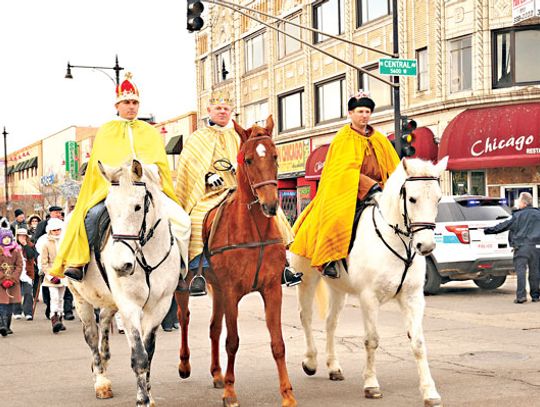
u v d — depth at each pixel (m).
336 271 7.04
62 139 65.00
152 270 6.39
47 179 65.81
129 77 7.53
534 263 14.33
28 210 65.88
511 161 21.12
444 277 15.72
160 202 6.43
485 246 15.27
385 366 8.38
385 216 6.54
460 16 23.41
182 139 42.84
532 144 21.00
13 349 10.53
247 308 14.43
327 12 31.19
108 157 7.20
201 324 12.55
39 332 12.41
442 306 13.93
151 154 7.34
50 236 12.43
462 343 9.80
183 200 7.71
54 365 9.12
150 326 6.58
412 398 6.79
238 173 6.59
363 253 6.67
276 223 6.75
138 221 5.96
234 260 6.50
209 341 10.68
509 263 15.27
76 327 12.96
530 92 21.92
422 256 6.59
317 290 7.82
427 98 24.81
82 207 7.11
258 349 9.75
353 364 8.57
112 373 8.47
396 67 17.77
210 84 41.19
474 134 22.00
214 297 7.35
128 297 6.34
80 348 10.47
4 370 8.84
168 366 8.77
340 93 30.59
